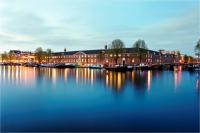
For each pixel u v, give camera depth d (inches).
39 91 1526.8
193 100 1193.4
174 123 783.7
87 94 1401.3
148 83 1987.0
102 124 781.9
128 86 1777.8
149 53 6840.6
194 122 792.3
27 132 712.4
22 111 969.5
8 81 2170.3
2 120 834.2
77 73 3442.4
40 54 7864.2
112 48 4877.0
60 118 860.6
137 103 1127.6
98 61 6875.0
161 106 1048.2
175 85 1844.2
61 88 1681.8
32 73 3400.6
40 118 859.4
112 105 1082.1
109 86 1786.4
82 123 794.2
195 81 2167.8
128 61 5679.1
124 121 812.6
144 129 725.9
